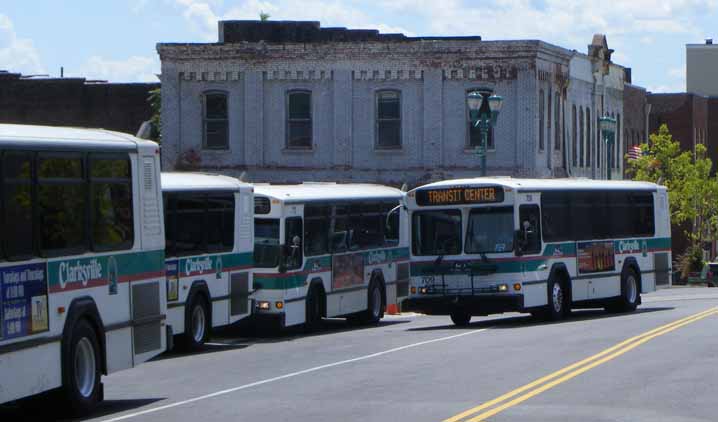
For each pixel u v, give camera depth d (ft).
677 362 80.33
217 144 210.38
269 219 117.60
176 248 100.78
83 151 65.57
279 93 208.85
